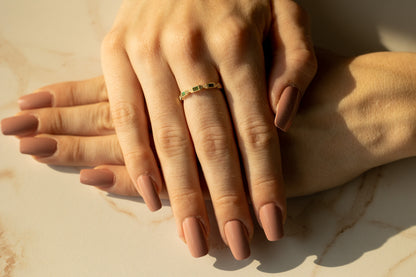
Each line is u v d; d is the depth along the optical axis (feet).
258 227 1.01
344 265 0.97
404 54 1.02
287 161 1.01
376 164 1.02
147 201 0.98
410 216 1.00
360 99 0.99
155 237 1.01
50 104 1.09
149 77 0.98
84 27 1.21
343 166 1.01
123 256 1.00
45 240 1.02
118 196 1.06
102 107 1.07
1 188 1.07
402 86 0.98
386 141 0.98
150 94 0.98
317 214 1.02
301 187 1.02
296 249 0.99
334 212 1.02
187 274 0.98
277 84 0.94
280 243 1.00
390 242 0.98
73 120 1.07
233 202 0.94
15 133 1.06
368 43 1.12
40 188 1.07
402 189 1.03
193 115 0.95
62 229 1.03
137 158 0.98
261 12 1.00
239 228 0.93
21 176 1.08
